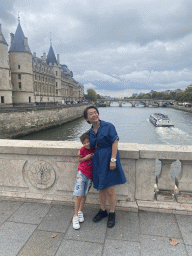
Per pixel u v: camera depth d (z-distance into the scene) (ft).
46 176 11.41
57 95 293.64
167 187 10.64
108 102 583.17
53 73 282.36
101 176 8.66
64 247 7.89
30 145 11.37
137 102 564.71
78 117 250.57
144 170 10.50
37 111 141.90
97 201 10.98
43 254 7.52
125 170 10.57
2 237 8.52
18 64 177.88
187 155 9.82
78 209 9.48
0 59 144.56
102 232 8.84
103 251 7.66
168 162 10.41
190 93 339.57
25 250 7.73
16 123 119.34
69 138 123.75
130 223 9.47
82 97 532.73
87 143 8.93
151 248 7.79
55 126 171.83
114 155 8.48
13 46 177.27
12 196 11.82
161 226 9.18
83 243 8.13
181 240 8.22
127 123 200.34
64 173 11.18
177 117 241.14
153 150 10.02
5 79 149.48
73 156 10.86
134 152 10.10
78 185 9.30
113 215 9.41
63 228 9.14
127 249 7.76
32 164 11.48
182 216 9.96
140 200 10.77
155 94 629.51
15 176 11.82
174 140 118.83
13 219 9.87
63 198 11.32
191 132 144.77
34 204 11.35
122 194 10.77
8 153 11.60
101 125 8.63
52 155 11.09
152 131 150.82
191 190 10.36
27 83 183.21
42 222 9.61
